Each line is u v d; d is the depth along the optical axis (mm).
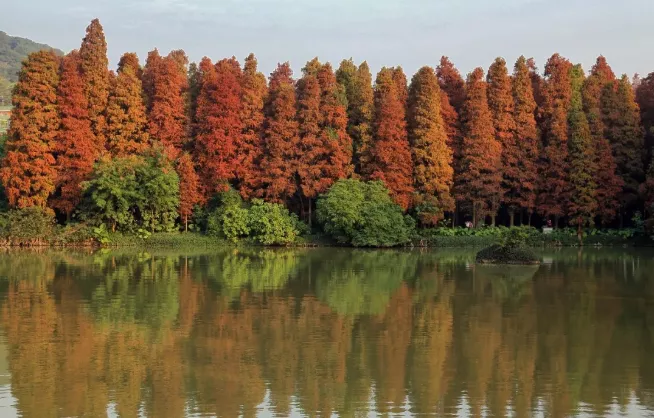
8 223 45812
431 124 51781
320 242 50375
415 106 53375
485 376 15031
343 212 48375
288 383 14469
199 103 52406
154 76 53406
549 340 18141
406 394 13875
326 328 19297
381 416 12734
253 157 52031
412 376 14984
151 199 47906
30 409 12836
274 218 49031
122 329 18953
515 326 19797
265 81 56469
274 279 29359
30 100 47875
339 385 14359
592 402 13469
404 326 19656
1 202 49781
